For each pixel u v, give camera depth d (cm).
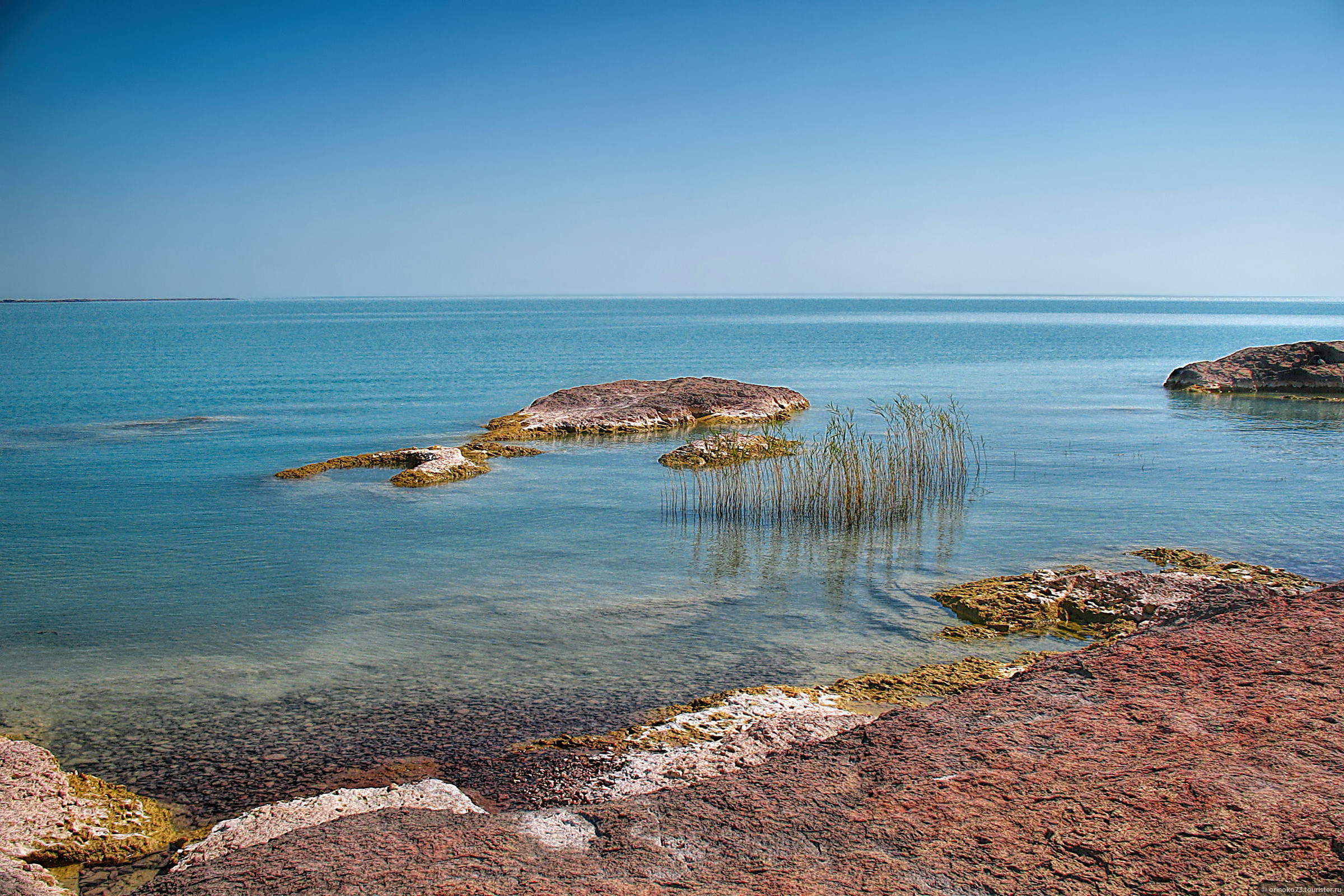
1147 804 581
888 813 596
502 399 4803
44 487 2478
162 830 862
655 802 641
